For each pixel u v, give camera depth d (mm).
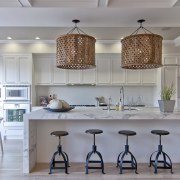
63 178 2711
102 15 2939
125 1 2619
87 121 3275
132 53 2668
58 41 2752
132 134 2793
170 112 2982
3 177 2742
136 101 5793
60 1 2627
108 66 5465
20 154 3818
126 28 4109
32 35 4680
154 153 3260
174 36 4711
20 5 2586
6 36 4750
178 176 2779
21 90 5137
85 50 2664
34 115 2828
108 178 2711
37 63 5477
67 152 3285
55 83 5461
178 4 2555
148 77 5453
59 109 2941
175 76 5098
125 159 3268
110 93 5820
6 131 5098
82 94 5832
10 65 5152
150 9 2709
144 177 2744
